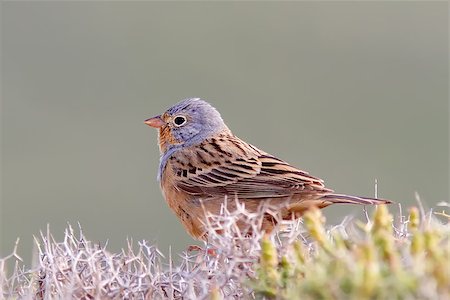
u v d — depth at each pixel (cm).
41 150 1742
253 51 2072
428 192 1684
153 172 1691
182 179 973
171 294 650
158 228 1539
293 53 2081
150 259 677
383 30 2112
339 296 549
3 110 1806
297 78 2005
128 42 2017
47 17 1977
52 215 1595
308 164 1747
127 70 1978
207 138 1013
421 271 551
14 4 1955
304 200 884
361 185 1678
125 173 1702
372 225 653
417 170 1741
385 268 558
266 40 2091
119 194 1661
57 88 1898
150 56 2002
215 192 954
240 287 639
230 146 983
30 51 1936
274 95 1955
